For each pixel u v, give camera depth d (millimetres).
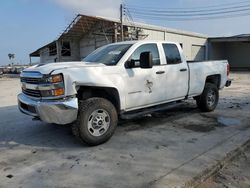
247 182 3439
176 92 6223
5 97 11531
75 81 4398
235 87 13672
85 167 3859
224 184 3383
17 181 3475
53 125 6148
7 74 34812
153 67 5629
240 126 5898
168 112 7328
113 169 3766
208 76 7301
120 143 4852
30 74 4676
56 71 4344
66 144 4863
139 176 3529
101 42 28016
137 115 5383
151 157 4168
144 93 5473
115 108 5027
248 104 8508
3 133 5609
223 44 37688
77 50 31297
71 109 4336
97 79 4664
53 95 4328
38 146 4789
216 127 5832
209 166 3795
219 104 8523
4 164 4023
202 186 3328
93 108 4594
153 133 5430
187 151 4398
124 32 25500
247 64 36156
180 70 6258
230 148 4512
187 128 5770
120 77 5020
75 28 27891
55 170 3779
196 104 7973
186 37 31625
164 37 28688
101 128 4770
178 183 3316
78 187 3293
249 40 31656
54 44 31531
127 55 5246
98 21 26500
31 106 4609
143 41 5676
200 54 34250
